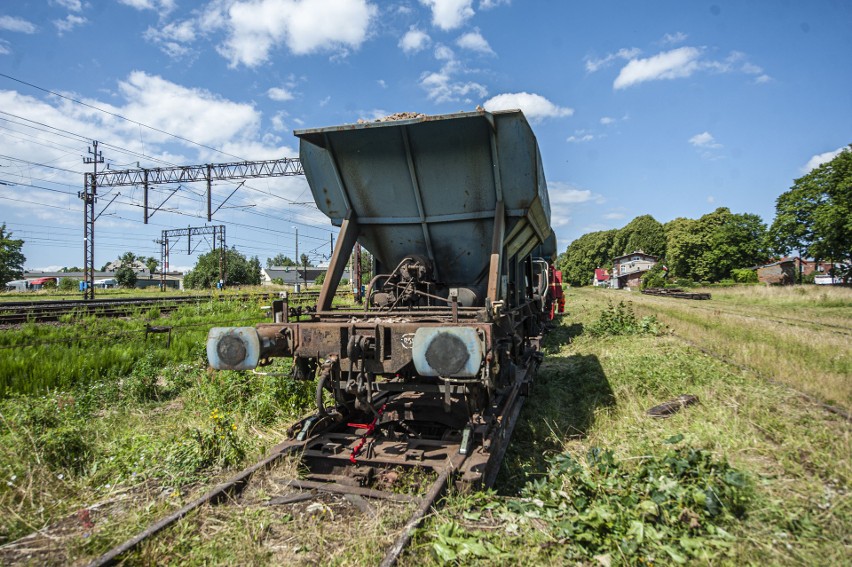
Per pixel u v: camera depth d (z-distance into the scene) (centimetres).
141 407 693
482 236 587
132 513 382
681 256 7550
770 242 5600
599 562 306
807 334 1271
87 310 1783
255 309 2184
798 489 398
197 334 1275
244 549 322
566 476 398
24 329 1282
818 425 540
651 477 384
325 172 598
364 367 457
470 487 388
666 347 1094
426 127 529
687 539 321
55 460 472
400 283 579
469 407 454
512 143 520
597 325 1524
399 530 338
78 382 802
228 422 534
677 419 586
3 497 394
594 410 655
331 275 571
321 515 368
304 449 457
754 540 325
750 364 876
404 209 591
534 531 338
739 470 408
